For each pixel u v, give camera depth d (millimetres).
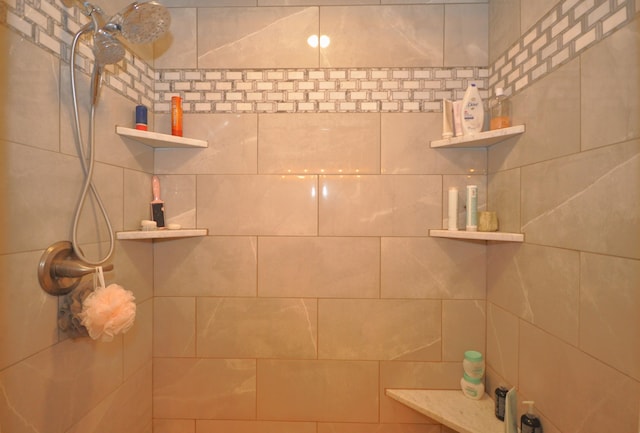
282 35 1222
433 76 1205
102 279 804
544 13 872
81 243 858
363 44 1214
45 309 751
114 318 760
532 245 923
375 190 1213
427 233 1207
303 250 1224
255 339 1227
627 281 623
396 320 1215
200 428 1227
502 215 1083
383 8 1212
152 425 1224
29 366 711
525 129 954
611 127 659
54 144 769
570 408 775
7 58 651
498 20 1119
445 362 1214
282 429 1222
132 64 1091
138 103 1125
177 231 1104
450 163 1203
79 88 854
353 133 1215
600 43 688
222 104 1227
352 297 1220
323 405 1221
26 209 697
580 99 742
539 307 896
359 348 1219
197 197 1226
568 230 783
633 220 610
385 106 1212
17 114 675
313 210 1220
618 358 643
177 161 1228
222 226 1227
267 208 1224
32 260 713
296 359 1221
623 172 632
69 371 829
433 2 1205
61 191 791
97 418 933
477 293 1207
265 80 1226
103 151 946
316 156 1220
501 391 1038
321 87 1220
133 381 1104
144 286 1167
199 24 1229
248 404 1226
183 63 1232
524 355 967
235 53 1227
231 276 1226
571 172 771
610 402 661
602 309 681
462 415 1064
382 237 1214
